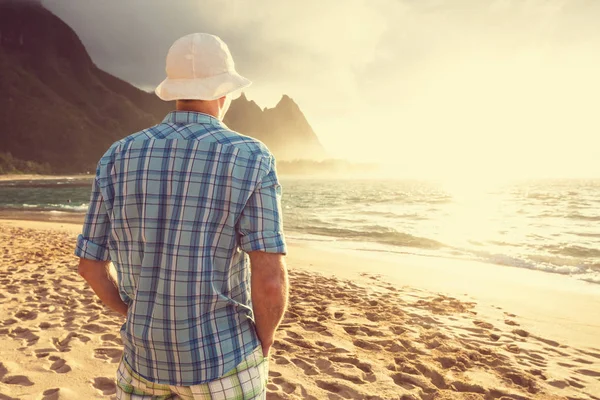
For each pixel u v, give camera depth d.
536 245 13.19
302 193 65.19
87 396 3.05
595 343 4.65
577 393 3.41
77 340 4.06
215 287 1.15
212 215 1.14
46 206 32.31
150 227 1.15
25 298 5.55
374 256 11.22
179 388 1.17
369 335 4.58
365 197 50.91
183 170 1.15
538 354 4.24
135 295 1.18
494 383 3.52
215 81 1.22
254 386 1.23
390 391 3.26
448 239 14.67
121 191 1.19
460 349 4.23
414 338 4.53
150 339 1.15
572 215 24.03
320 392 3.21
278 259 1.16
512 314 5.77
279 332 4.55
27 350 3.80
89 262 1.25
